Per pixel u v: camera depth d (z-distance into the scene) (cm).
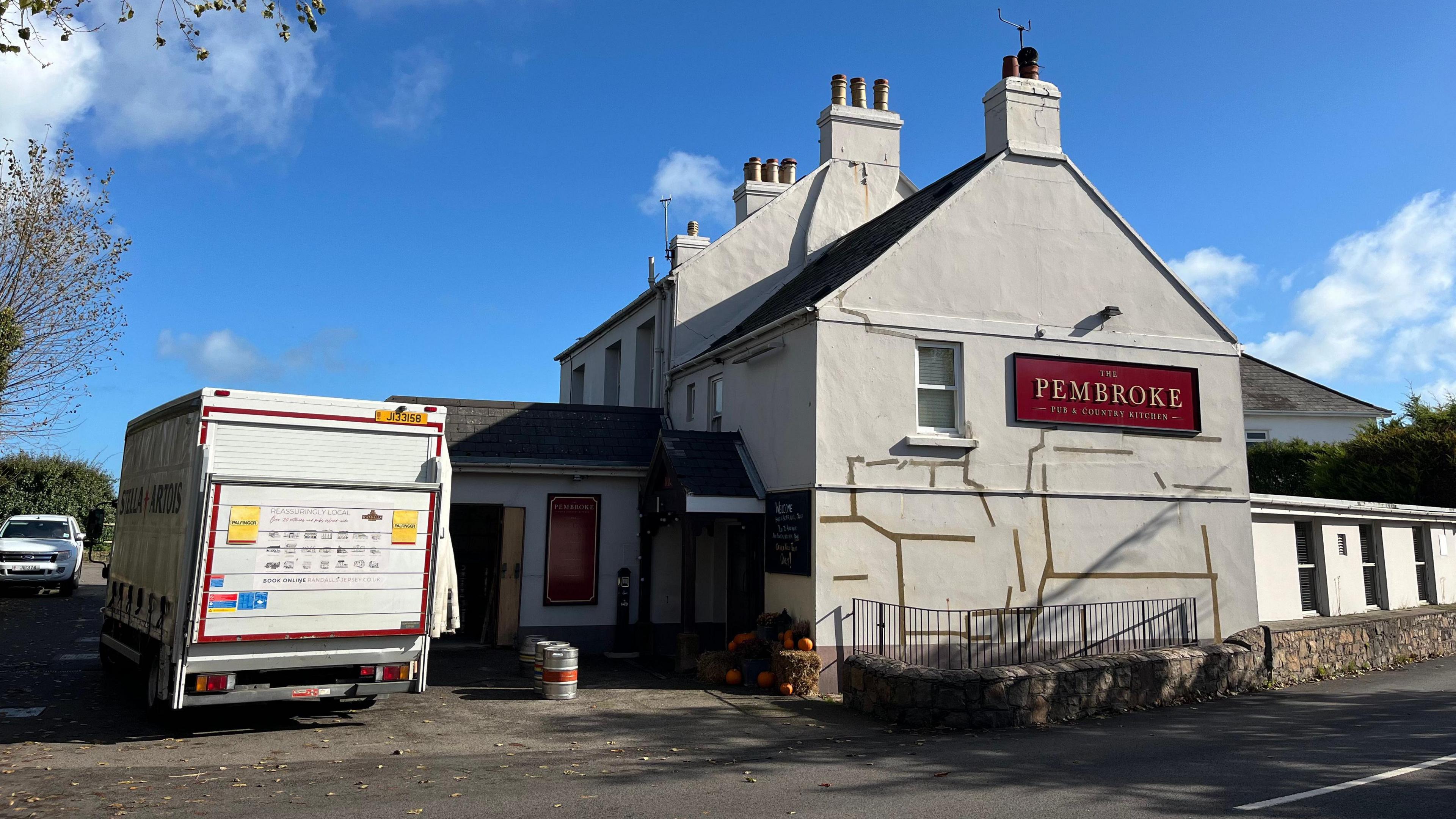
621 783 784
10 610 2039
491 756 894
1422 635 1703
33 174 1942
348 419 1014
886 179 2053
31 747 888
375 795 731
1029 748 945
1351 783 771
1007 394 1409
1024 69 1549
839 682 1270
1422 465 2205
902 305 1374
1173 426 1488
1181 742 977
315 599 943
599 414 1811
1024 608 1363
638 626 1666
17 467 3294
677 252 2023
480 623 1822
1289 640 1405
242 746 913
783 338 1421
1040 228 1470
